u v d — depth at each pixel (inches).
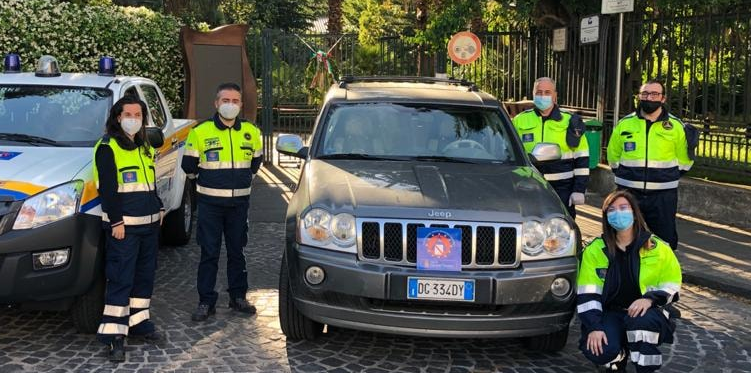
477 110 234.7
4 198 174.1
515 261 171.2
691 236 328.5
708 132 368.2
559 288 172.4
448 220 169.8
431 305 169.9
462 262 169.3
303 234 175.6
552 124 241.8
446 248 167.8
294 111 558.3
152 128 195.5
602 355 165.3
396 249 169.9
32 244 173.3
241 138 212.4
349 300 169.6
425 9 567.2
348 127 223.8
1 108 227.5
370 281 166.2
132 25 477.4
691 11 417.4
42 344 190.2
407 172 198.1
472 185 189.2
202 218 212.2
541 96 238.8
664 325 163.8
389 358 186.7
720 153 364.2
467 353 192.7
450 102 235.1
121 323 180.9
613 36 434.9
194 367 176.9
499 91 539.2
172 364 178.5
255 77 589.9
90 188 187.8
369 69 633.6
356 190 181.6
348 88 249.3
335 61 577.3
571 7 479.8
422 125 225.6
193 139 209.8
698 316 230.7
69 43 436.1
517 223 171.8
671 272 165.9
